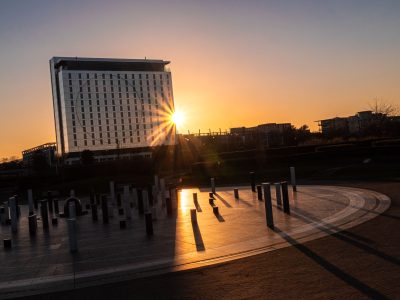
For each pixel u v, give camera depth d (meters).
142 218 18.12
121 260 10.16
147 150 137.38
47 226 17.62
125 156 133.50
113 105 133.00
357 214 13.55
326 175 30.28
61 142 131.00
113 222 17.67
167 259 9.80
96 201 27.78
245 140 93.06
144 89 138.38
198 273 8.32
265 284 7.25
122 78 134.50
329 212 14.71
